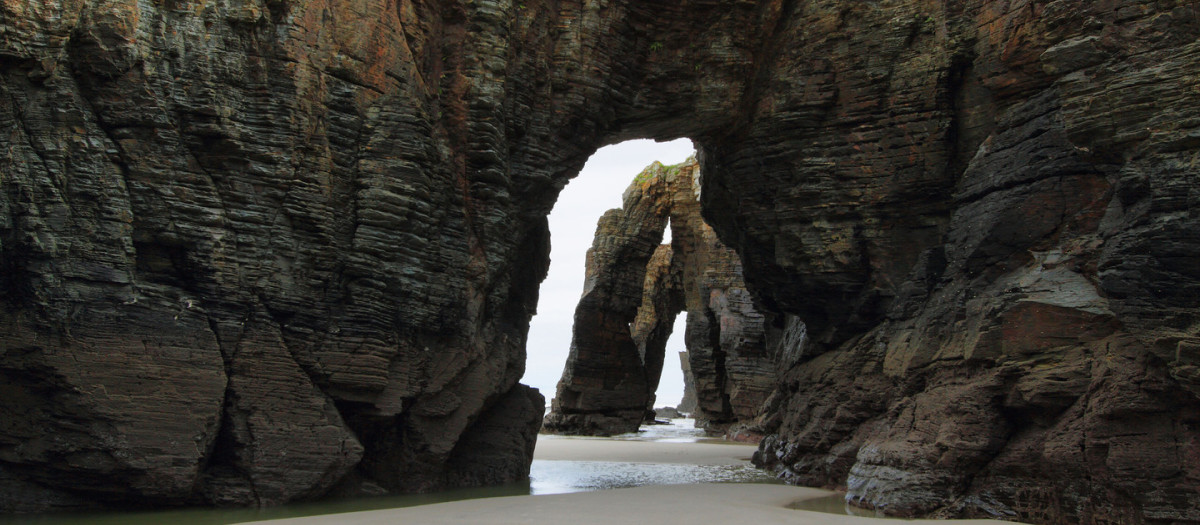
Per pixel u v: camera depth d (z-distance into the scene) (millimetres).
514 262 22625
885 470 18016
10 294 14031
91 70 14781
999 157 19844
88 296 14258
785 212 24359
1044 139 18609
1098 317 16016
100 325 14281
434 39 20156
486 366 20406
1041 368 16375
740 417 44969
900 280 22625
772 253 25453
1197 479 13695
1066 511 15172
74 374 14008
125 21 14914
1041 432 16219
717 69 24188
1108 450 14711
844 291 23656
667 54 24344
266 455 15703
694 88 24219
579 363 48781
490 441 21625
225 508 15242
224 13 16094
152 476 14367
